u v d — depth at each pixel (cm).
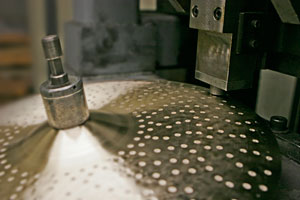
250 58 79
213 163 57
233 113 77
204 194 50
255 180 54
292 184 75
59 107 64
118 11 127
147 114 76
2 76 245
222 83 80
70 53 143
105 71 132
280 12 75
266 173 56
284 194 72
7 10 249
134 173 55
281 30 81
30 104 89
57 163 59
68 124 66
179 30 140
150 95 88
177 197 49
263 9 77
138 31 132
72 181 54
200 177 54
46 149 63
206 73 86
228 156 59
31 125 75
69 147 62
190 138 65
